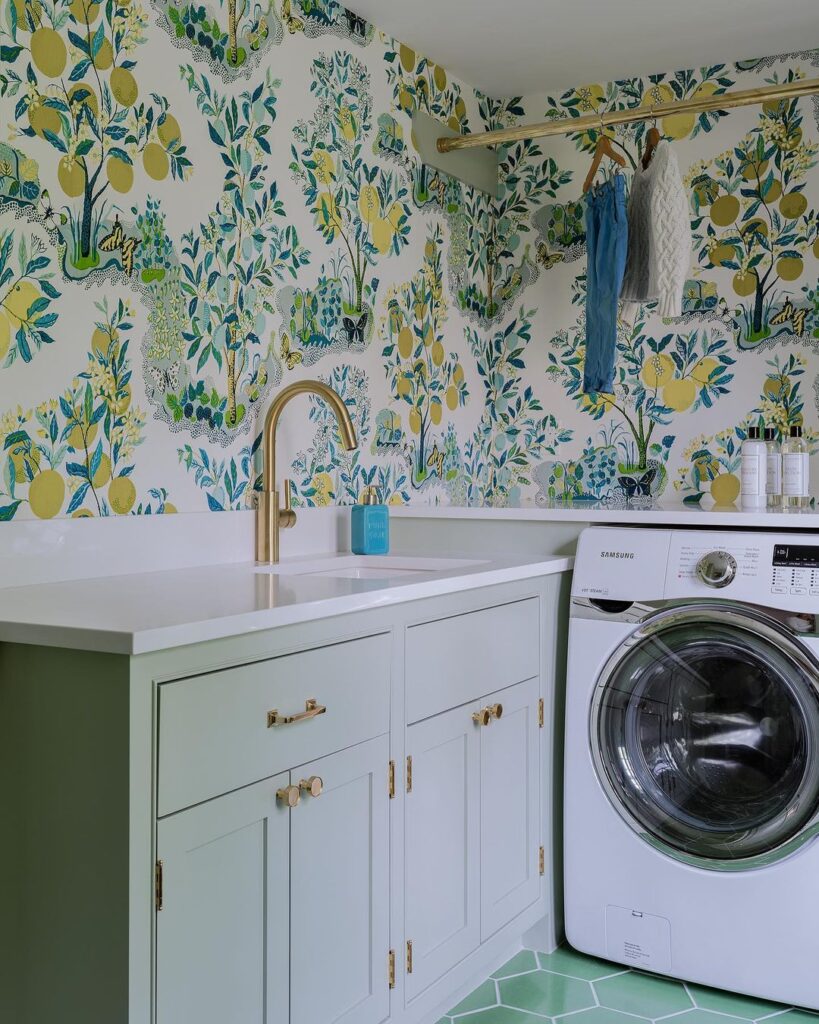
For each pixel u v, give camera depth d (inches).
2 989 54.9
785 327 112.9
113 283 75.5
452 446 122.0
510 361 129.8
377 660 69.1
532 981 88.0
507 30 107.1
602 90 123.6
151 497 79.6
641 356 121.7
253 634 57.6
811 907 80.3
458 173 120.6
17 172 67.9
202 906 54.3
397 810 71.5
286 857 60.5
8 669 53.5
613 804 89.1
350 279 102.5
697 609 85.7
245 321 88.6
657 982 87.8
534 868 91.5
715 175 116.4
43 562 70.5
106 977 50.8
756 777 83.4
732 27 106.3
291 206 93.8
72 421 72.7
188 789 53.1
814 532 87.4
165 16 79.4
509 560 93.7
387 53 108.0
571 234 125.1
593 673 90.3
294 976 61.1
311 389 87.1
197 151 82.9
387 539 101.4
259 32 89.4
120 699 49.9
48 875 52.7
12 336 68.1
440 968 76.7
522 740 89.4
